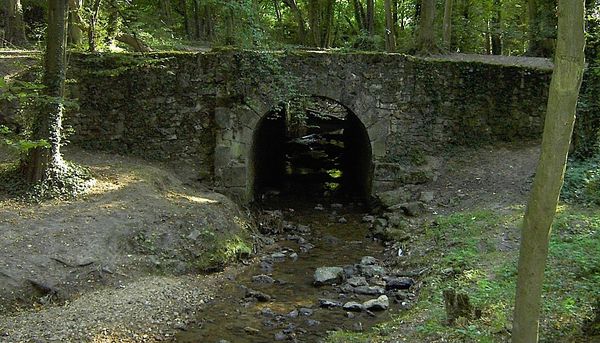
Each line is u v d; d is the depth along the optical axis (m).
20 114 12.10
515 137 14.70
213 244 10.09
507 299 6.84
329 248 11.53
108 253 8.78
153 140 13.57
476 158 14.28
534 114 14.58
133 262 8.90
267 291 9.05
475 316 6.31
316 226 13.16
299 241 11.98
